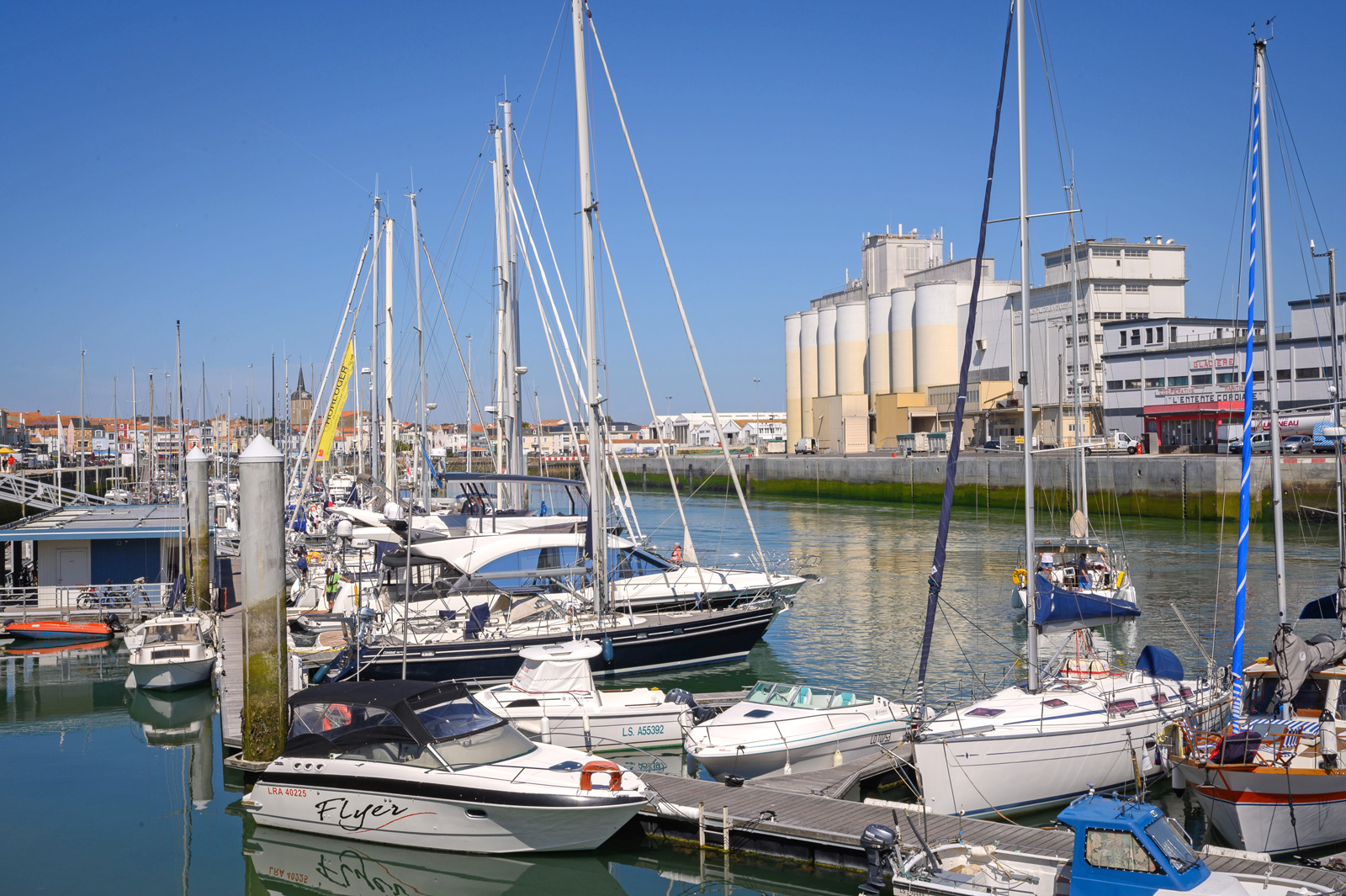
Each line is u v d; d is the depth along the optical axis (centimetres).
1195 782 1213
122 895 1170
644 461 11338
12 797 1507
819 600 3158
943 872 1040
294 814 1328
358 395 4406
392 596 2167
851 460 7919
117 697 2097
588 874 1254
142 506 3741
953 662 2303
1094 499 5688
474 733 1297
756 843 1229
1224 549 4034
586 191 2097
